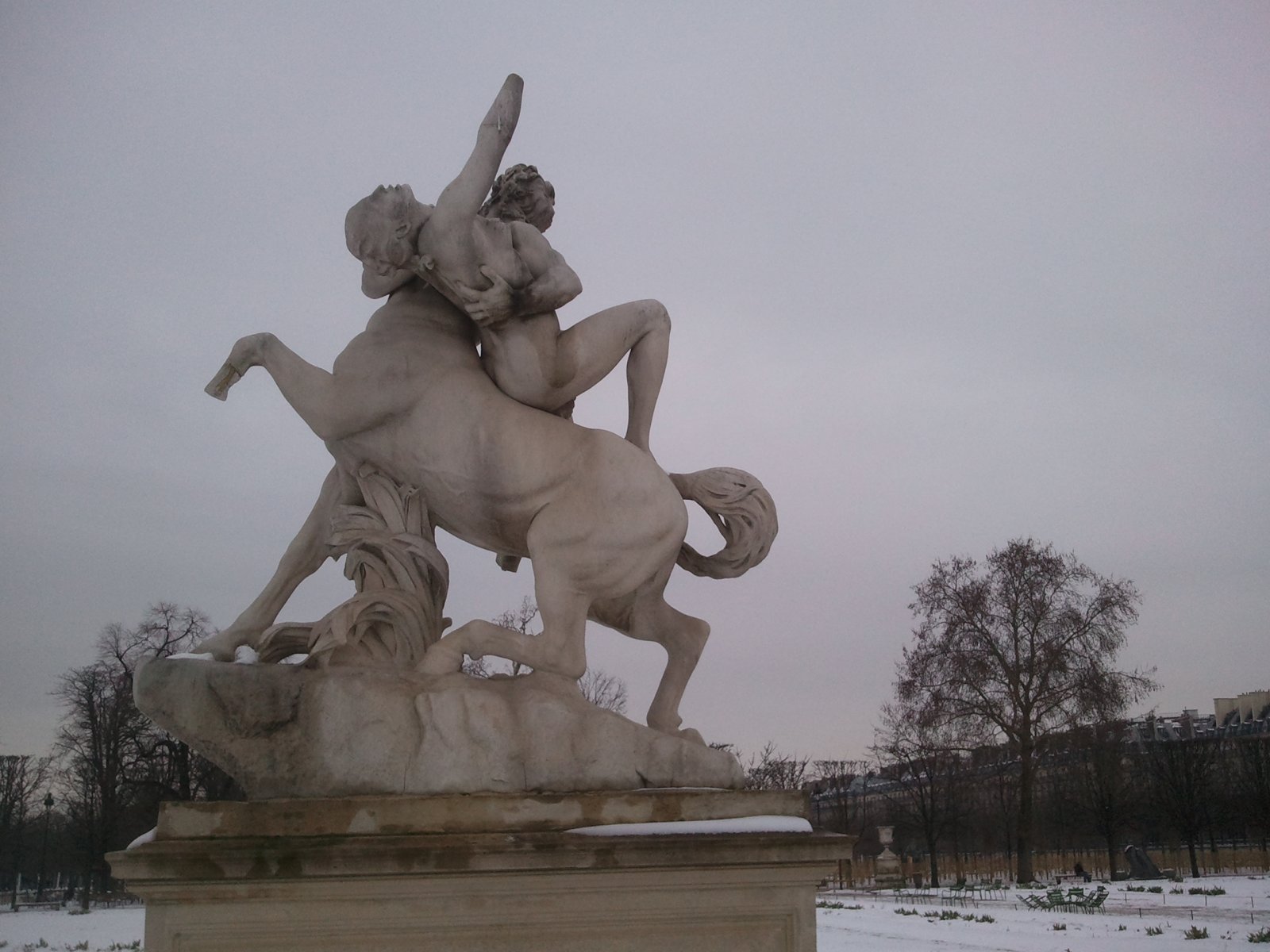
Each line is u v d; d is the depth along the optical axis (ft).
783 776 150.20
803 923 12.65
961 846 164.76
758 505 15.51
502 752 12.73
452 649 13.53
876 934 53.98
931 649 120.57
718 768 13.61
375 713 12.60
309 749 12.50
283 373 14.46
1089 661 116.16
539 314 14.64
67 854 115.34
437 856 11.50
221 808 11.81
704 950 12.38
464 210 13.94
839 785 159.53
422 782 12.48
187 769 92.02
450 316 15.11
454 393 14.30
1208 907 67.46
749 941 12.55
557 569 13.98
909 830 142.20
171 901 11.42
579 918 12.07
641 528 14.25
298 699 12.62
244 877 11.30
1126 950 45.09
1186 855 146.41
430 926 11.70
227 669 12.71
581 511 14.14
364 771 12.44
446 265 14.14
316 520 15.07
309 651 13.44
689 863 12.20
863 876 143.33
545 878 11.95
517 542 14.64
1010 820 146.82
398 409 14.26
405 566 14.12
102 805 95.25
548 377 14.62
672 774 13.34
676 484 15.71
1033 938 50.83
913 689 120.88
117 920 75.66
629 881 12.16
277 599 14.73
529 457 14.14
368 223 14.29
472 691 12.94
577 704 13.42
